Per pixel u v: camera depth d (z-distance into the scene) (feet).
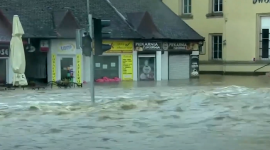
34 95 133.59
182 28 234.38
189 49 230.48
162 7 242.58
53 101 115.14
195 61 232.32
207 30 265.54
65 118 85.20
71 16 195.72
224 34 257.75
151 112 91.20
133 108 97.71
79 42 106.22
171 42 223.71
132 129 72.69
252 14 248.52
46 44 189.67
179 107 97.86
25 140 64.90
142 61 214.07
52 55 190.60
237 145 58.95
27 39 185.47
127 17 221.05
